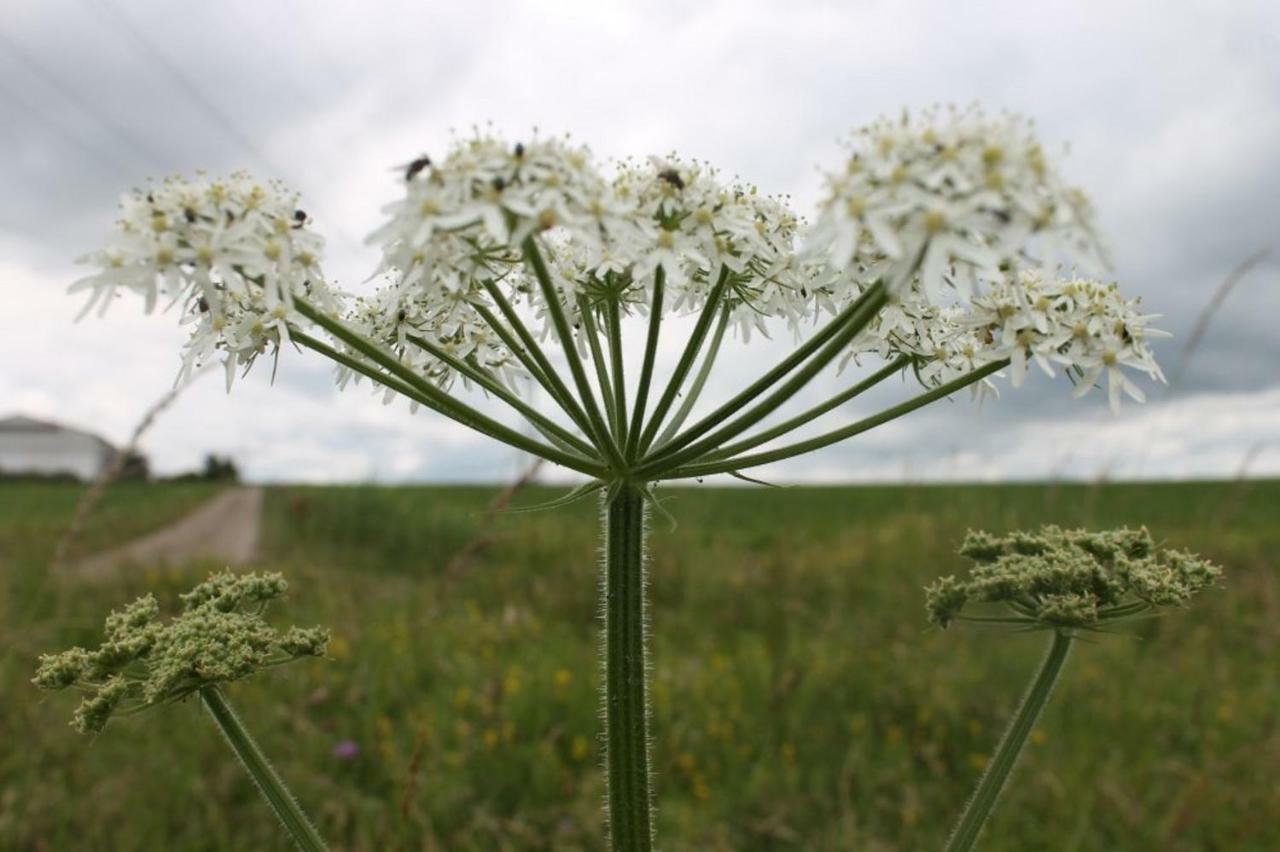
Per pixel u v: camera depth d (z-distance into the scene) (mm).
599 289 4738
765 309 5113
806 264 4867
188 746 11102
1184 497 37438
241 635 4047
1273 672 13891
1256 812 10031
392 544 31672
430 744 10727
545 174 3893
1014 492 25016
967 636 15531
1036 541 4895
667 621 17812
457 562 13453
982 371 4555
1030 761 11414
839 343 3729
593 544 26109
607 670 4367
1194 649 14969
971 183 3377
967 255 3346
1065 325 4594
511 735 11469
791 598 18250
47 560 21828
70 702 11727
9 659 11703
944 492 27703
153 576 20531
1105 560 4656
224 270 3955
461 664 13695
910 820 9938
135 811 9891
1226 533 23234
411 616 16578
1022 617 4535
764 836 9969
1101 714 12672
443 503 40438
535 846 9812
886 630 16250
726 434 4062
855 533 25859
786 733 12000
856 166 3605
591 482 4426
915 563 20203
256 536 36094
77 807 9883
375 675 13016
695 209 4473
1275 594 16391
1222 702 12844
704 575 20406
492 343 5633
